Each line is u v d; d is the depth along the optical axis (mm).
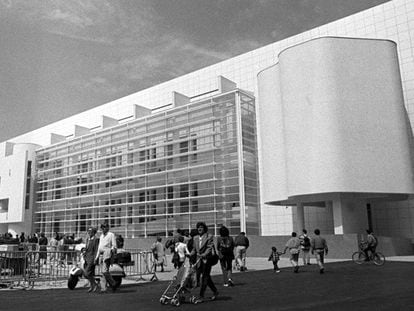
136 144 42219
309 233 32438
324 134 24828
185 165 37031
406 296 9695
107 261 12133
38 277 14445
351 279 13625
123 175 42438
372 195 25750
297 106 26109
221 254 12719
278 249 25672
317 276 14898
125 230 40281
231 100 34031
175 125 38781
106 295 11562
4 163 55688
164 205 38031
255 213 34094
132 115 48719
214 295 10203
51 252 14391
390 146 24875
